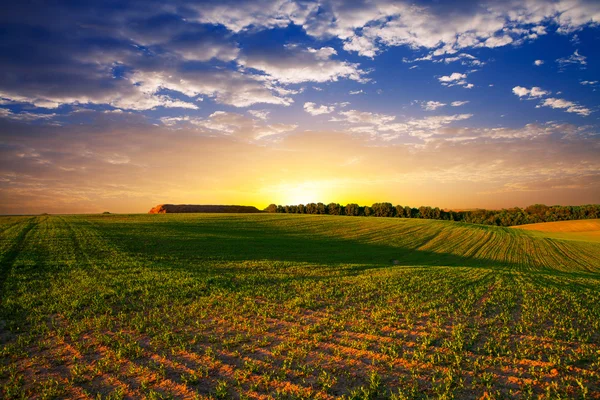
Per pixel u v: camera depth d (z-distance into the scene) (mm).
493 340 12102
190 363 10711
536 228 98312
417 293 19172
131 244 36562
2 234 41031
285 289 20109
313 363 10664
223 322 14484
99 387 9344
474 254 50938
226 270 25625
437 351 11344
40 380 9773
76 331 13109
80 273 22672
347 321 14633
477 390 8953
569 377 9383
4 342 12312
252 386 9172
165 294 18344
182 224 60406
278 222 71688
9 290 18656
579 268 43688
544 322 14047
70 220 61375
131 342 12172
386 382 9438
